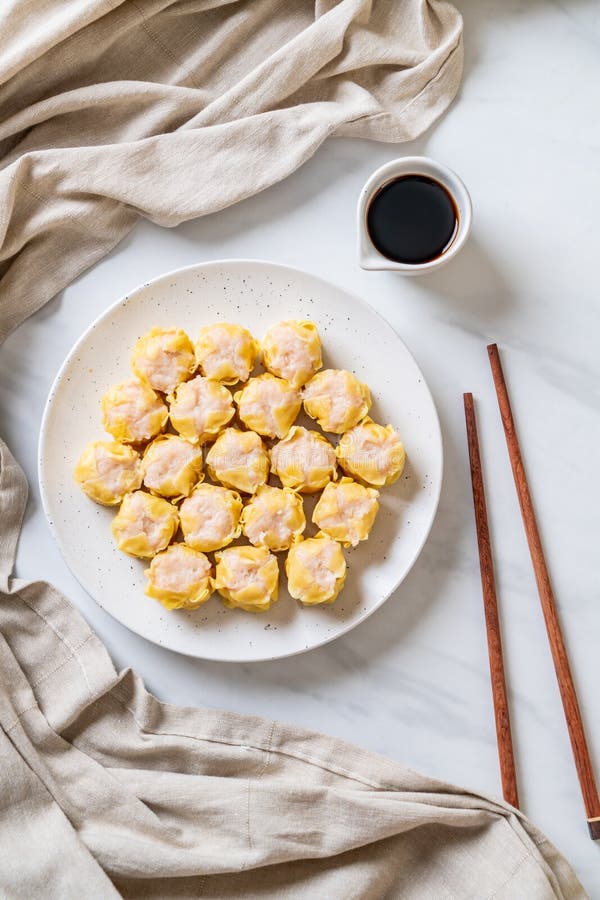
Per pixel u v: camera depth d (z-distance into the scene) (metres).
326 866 0.61
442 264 0.60
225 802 0.60
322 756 0.61
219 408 0.61
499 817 0.60
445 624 0.63
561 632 0.62
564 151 0.64
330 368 0.63
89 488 0.61
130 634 0.62
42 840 0.59
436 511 0.63
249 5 0.64
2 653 0.61
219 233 0.64
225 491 0.61
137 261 0.64
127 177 0.62
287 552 0.63
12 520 0.63
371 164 0.64
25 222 0.62
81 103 0.62
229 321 0.63
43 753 0.60
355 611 0.62
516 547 0.63
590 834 0.62
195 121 0.63
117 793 0.60
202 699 0.62
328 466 0.61
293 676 0.63
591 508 0.64
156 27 0.63
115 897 0.58
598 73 0.64
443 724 0.63
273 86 0.62
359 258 0.60
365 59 0.63
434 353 0.64
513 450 0.63
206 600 0.61
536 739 0.63
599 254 0.64
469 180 0.64
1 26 0.61
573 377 0.64
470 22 0.65
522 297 0.64
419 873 0.61
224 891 0.61
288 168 0.62
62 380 0.62
